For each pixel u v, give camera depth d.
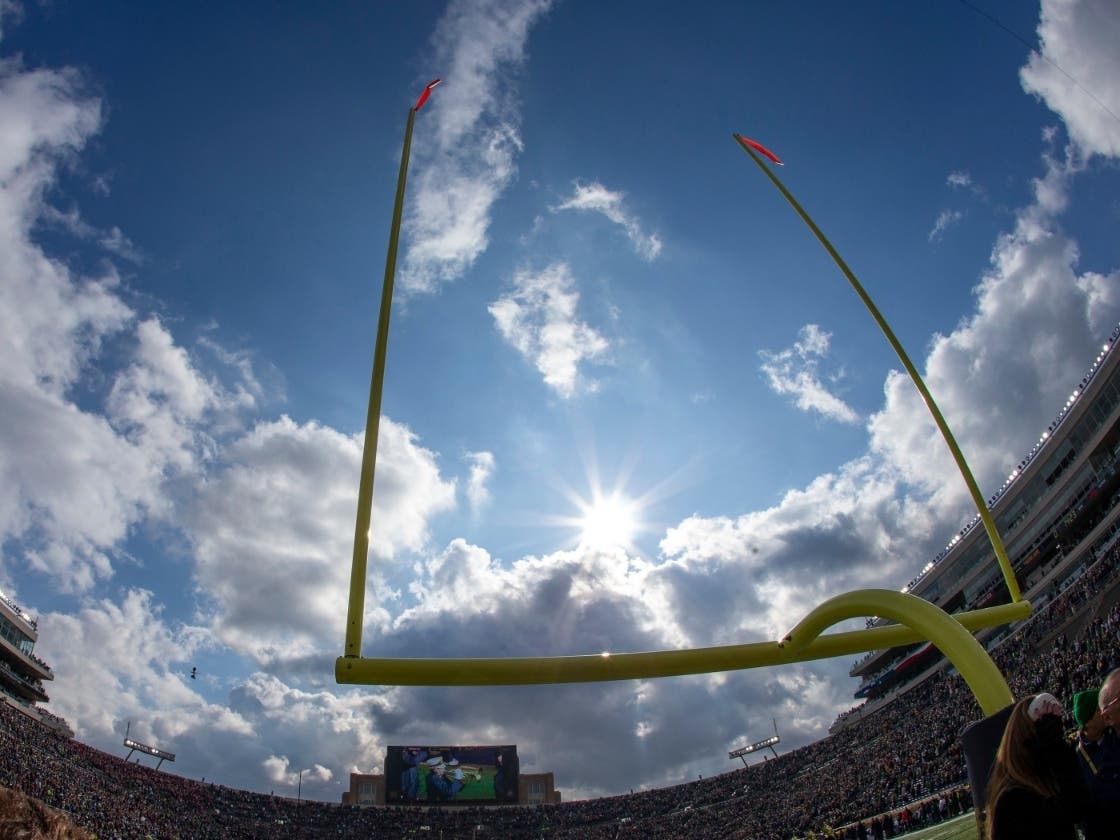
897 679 51.78
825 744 50.41
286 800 52.94
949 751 29.55
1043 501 37.56
